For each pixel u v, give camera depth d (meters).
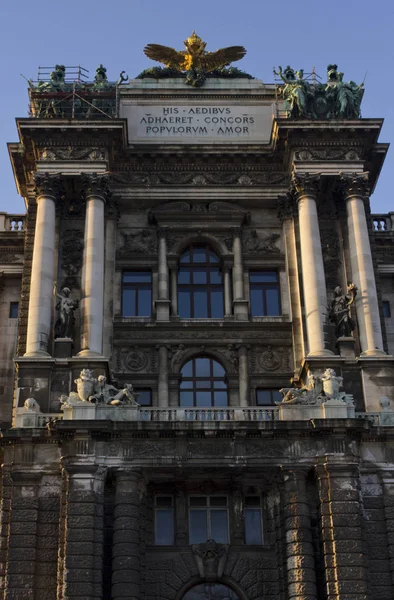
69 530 39.72
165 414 43.12
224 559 42.94
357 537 40.19
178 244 52.22
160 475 42.47
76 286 49.62
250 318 50.28
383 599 40.59
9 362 51.69
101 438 41.50
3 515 41.66
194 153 53.31
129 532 40.19
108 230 51.44
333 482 41.19
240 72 57.88
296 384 47.75
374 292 48.53
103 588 40.34
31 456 42.25
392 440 43.31
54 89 54.66
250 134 55.69
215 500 44.34
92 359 45.44
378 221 56.41
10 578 40.03
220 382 49.31
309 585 39.62
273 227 52.94
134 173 53.38
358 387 46.03
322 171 51.19
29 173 53.59
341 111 53.03
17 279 54.00
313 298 47.91
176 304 50.88
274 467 41.69
